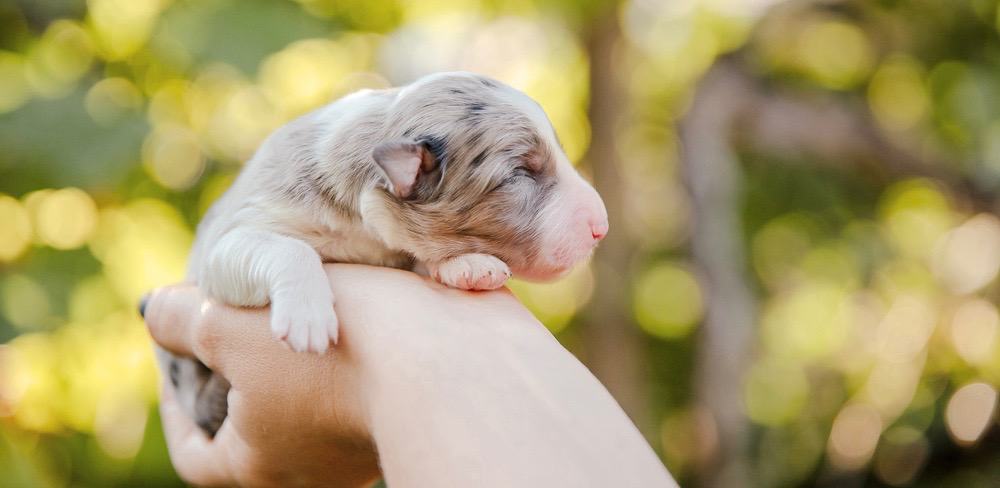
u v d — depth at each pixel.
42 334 0.78
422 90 0.53
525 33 0.94
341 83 0.87
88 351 0.82
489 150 0.52
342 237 0.53
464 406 0.43
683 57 1.06
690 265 1.01
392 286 0.49
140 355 0.84
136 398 0.85
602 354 0.97
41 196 0.80
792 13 1.03
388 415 0.44
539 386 0.43
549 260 0.52
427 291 0.49
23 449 0.78
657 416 1.15
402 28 0.91
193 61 0.75
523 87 0.99
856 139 1.06
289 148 0.55
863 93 1.12
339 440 0.50
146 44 0.79
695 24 1.04
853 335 1.17
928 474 1.18
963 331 1.12
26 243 0.80
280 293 0.49
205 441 0.56
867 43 1.12
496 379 0.43
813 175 1.15
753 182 1.15
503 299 0.49
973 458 1.17
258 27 0.76
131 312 0.82
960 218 1.15
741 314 0.98
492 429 0.42
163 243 0.83
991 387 1.13
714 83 1.02
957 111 1.04
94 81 0.80
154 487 0.89
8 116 0.75
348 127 0.54
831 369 1.19
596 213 0.52
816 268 1.20
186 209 0.83
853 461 1.15
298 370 0.49
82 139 0.75
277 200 0.54
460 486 0.41
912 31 1.09
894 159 1.08
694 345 1.14
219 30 0.75
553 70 1.00
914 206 1.20
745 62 1.04
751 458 1.14
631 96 1.00
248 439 0.51
